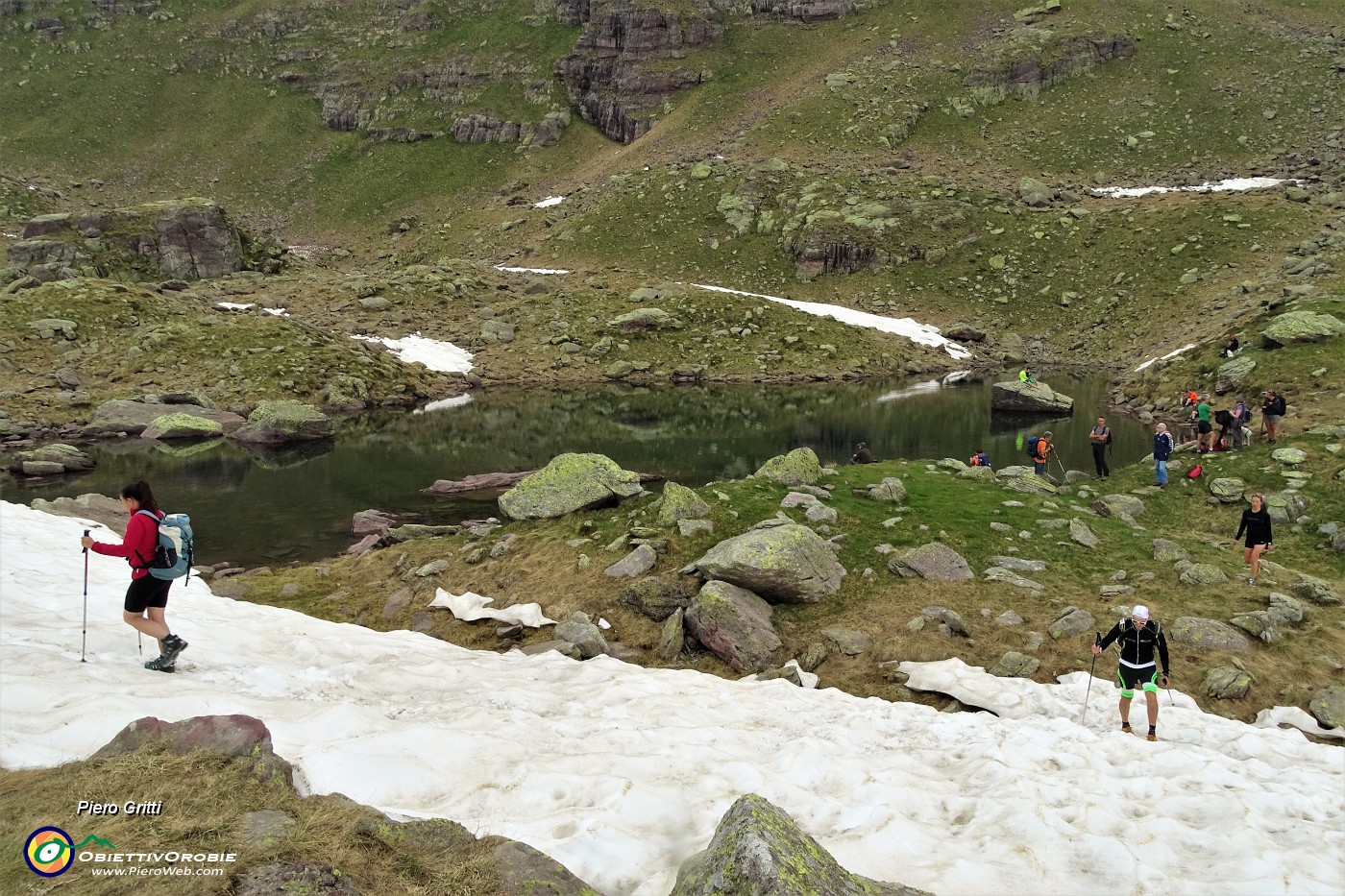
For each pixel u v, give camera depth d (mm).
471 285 80062
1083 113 114188
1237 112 106000
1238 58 116625
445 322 72125
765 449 38875
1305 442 26953
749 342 70875
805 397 56625
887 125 116312
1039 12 136625
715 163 113750
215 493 30703
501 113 153125
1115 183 99062
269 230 133750
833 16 152250
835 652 15539
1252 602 16172
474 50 167750
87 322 53094
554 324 71875
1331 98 103625
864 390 59406
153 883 5477
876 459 36094
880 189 97875
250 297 72875
